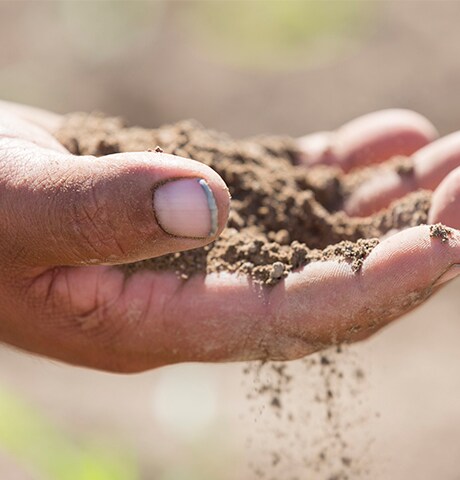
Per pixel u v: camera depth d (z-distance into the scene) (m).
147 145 2.53
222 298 2.07
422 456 3.87
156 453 3.94
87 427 4.01
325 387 2.30
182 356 2.18
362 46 6.63
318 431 3.36
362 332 2.16
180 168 1.74
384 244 1.94
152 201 1.75
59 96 6.18
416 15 6.86
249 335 2.06
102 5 6.88
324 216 2.48
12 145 1.95
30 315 2.26
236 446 3.94
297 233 2.48
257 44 6.70
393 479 3.73
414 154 3.00
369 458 3.52
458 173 2.21
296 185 2.69
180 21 6.91
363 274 1.93
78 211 1.81
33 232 1.91
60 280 2.15
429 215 2.27
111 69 6.46
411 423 4.07
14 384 4.24
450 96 6.08
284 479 3.39
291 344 2.05
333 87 6.30
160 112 6.16
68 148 2.52
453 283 5.10
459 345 4.66
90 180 1.79
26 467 3.52
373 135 3.00
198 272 2.12
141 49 6.63
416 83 6.21
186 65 6.52
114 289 2.14
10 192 1.89
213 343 2.11
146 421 4.14
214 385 4.43
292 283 2.01
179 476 3.82
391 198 2.66
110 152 2.48
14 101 6.11
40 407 4.08
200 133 2.73
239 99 6.25
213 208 1.75
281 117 6.11
